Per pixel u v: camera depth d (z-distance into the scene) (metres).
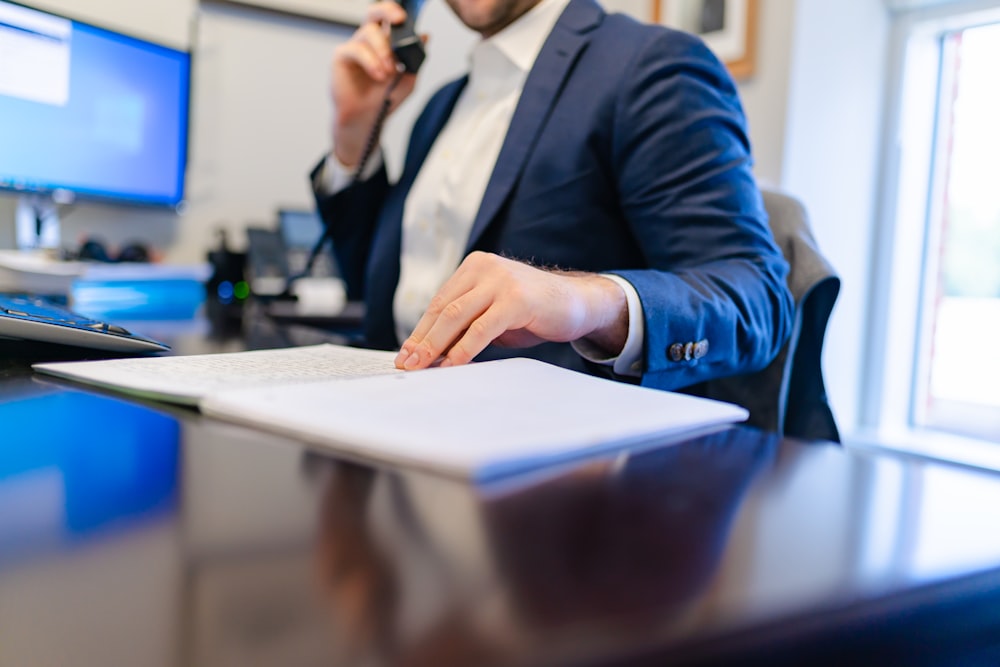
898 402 2.02
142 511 0.25
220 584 0.19
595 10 0.99
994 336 1.87
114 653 0.16
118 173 1.55
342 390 0.42
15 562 0.21
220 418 0.39
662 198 0.83
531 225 0.91
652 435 0.37
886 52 1.95
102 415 0.40
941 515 0.27
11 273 1.14
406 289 1.09
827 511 0.27
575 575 0.20
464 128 1.10
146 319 1.13
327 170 1.35
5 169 1.38
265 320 1.24
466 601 0.18
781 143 1.84
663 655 0.17
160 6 1.71
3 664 0.15
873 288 2.00
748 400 0.84
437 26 2.06
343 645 0.16
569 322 0.54
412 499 0.26
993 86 1.85
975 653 0.22
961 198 1.93
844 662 0.19
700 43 0.89
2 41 1.35
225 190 1.86
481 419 0.36
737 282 0.70
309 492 0.27
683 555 0.22
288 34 1.89
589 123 0.89
